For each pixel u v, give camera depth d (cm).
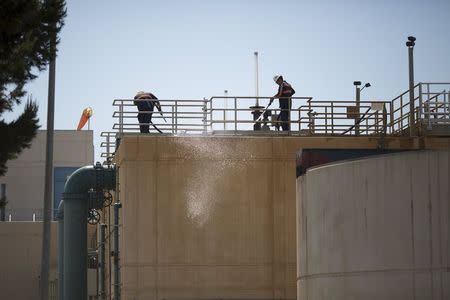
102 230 5481
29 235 7544
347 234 3159
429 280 2967
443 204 2980
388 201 3048
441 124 4741
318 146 4641
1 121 4219
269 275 4525
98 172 5116
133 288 4459
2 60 4050
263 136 4644
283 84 4744
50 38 4331
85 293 5231
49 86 4372
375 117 4834
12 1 3753
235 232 4538
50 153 4350
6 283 7481
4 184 9338
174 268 4488
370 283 3069
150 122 4688
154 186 4522
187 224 4516
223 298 4491
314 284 3353
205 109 4662
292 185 4581
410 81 4834
